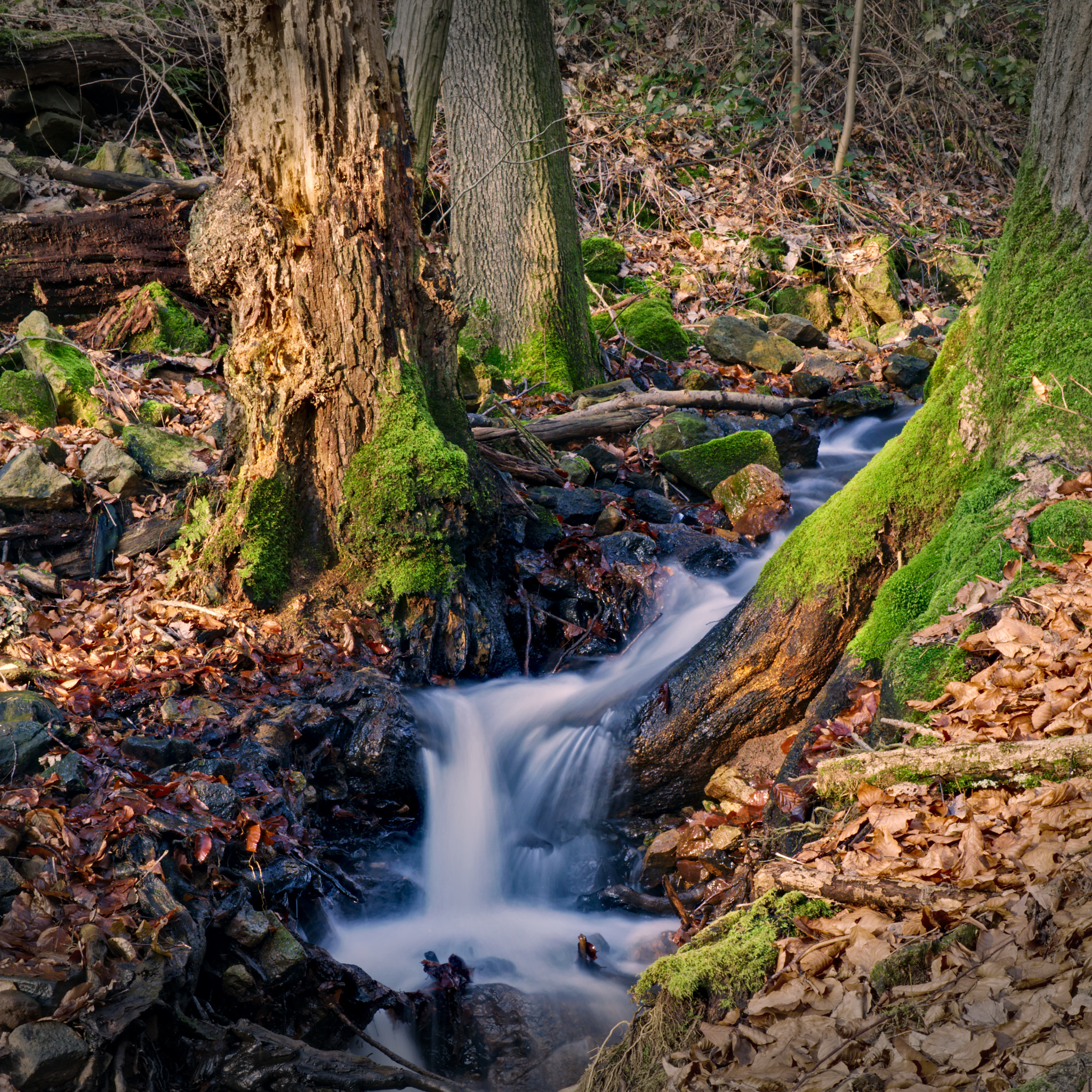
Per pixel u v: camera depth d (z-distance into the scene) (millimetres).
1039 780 3109
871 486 4711
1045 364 4301
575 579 6312
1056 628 3561
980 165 15555
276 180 5266
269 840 4004
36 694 4285
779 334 10930
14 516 5797
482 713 5387
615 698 5195
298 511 5621
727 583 6535
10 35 9500
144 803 3668
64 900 3223
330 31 5066
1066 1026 2266
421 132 7836
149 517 6082
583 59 14609
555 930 4574
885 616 4352
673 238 12531
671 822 4914
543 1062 3746
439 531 5512
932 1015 2480
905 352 10914
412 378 5570
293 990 3562
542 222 9398
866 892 2967
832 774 3518
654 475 7750
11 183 8492
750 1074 2578
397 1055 3604
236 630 5312
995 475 4316
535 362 9352
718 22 15078
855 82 14242
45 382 6852
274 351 5379
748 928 3115
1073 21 4168
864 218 13414
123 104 10602
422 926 4566
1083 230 4238
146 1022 2986
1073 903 2594
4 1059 2652
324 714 4871
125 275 8055
